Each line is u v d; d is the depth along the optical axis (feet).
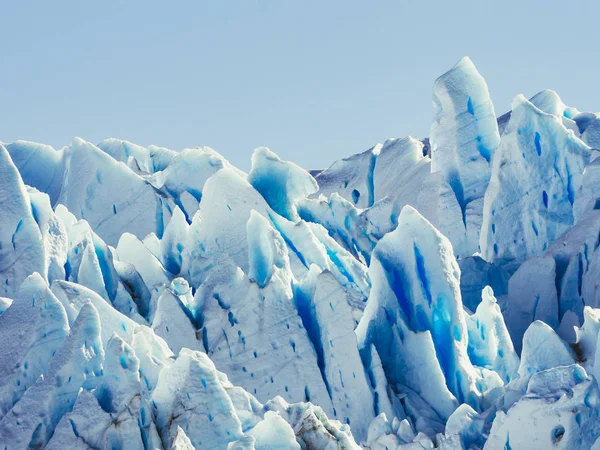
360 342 337.52
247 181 451.53
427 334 324.60
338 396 320.50
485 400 313.73
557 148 452.35
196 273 419.95
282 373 328.70
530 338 313.32
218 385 269.64
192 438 263.08
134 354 264.93
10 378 298.15
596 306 377.50
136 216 490.49
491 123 496.64
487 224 463.42
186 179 510.17
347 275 414.00
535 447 248.73
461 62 504.43
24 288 313.94
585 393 248.32
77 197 498.69
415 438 274.36
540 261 403.34
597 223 401.49
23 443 267.80
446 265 335.88
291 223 416.05
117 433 253.65
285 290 340.80
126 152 602.44
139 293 406.00
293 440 242.58
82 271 388.16
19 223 390.01
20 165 579.48
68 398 274.77
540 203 451.12
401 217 343.87
